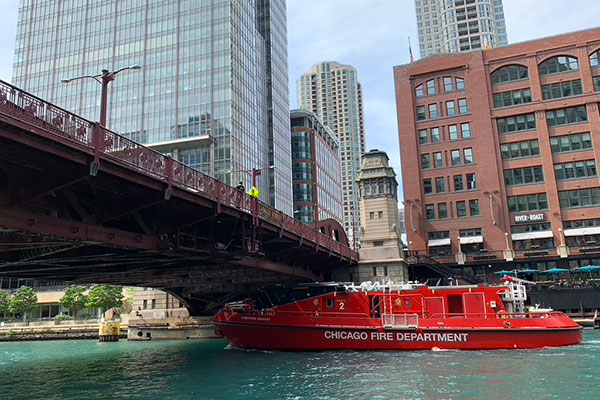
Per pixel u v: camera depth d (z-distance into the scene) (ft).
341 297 116.26
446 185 212.43
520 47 214.90
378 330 110.42
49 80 371.56
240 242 98.48
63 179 58.03
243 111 351.05
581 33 208.23
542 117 206.90
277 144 418.92
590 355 91.50
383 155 185.26
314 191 492.95
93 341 200.85
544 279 194.70
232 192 86.89
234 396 63.57
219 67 336.49
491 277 199.93
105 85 78.43
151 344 164.76
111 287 231.71
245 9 378.53
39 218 58.75
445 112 219.20
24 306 256.52
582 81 204.95
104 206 69.00
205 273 122.83
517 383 65.41
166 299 205.16
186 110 335.47
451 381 68.13
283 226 106.63
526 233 199.82
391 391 62.54
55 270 100.32
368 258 172.96
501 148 211.00
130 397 65.57
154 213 80.28
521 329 105.60
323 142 542.57
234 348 126.93
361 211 181.98
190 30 349.82
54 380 83.66
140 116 344.49
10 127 49.01
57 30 381.81
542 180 203.41
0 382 82.69
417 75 225.97
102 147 59.11
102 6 376.89
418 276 190.80
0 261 77.10
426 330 108.58
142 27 361.71
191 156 328.08
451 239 206.18
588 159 199.82
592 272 189.37
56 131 53.72
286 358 101.40
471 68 219.20
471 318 108.37
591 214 194.49
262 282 160.45
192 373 85.81
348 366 86.07
